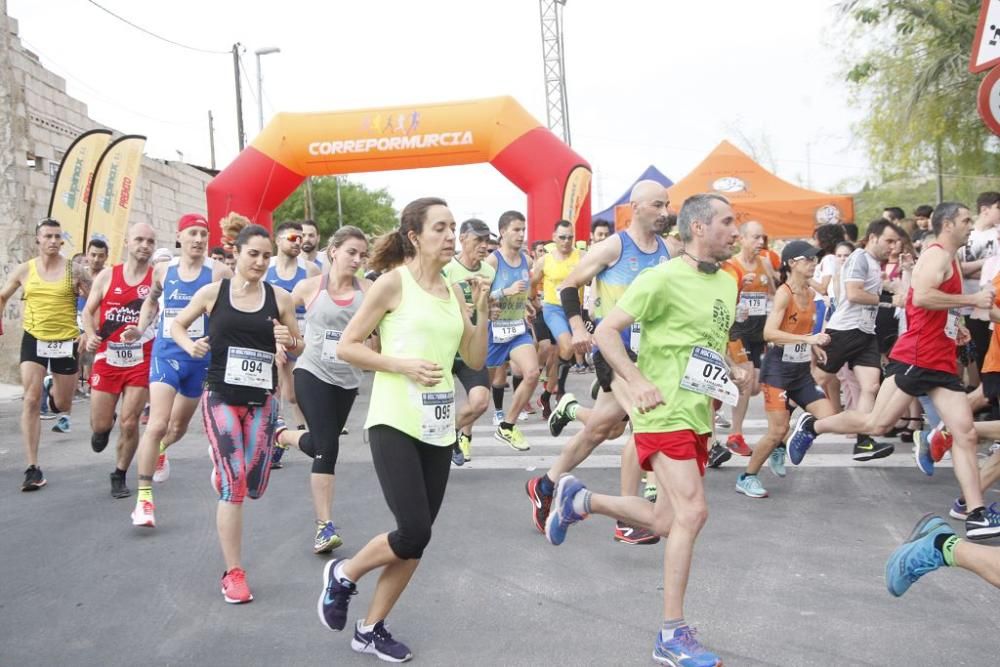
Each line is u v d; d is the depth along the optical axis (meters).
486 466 7.72
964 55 19.58
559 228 9.95
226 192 15.95
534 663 3.78
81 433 9.63
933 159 21.75
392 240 3.87
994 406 7.75
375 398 3.79
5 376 13.43
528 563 5.08
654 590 4.62
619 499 4.37
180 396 6.35
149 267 6.75
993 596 4.47
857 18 20.92
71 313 7.33
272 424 4.85
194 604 4.54
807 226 16.78
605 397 5.43
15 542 5.66
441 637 4.07
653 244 5.63
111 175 13.48
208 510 6.36
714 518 5.96
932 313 5.73
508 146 15.75
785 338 6.21
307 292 5.79
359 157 15.96
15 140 13.35
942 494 6.53
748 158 17.75
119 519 6.16
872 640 3.96
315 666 3.79
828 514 6.04
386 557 3.69
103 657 3.93
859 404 7.63
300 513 6.24
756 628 4.11
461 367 7.46
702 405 3.88
